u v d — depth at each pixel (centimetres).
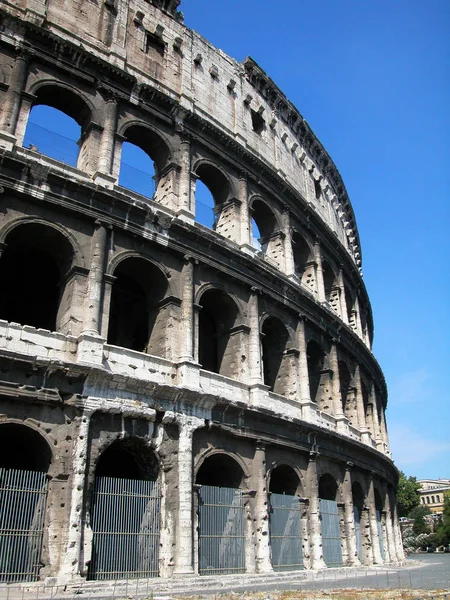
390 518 6397
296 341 4934
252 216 5153
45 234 3500
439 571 5081
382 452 6556
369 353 6688
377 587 3256
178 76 4844
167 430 3481
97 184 3653
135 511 3219
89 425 3117
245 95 5559
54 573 2769
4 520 2766
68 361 3133
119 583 2888
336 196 7369
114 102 4138
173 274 3966
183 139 4519
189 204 4341
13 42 3762
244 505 3853
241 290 4459
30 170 3412
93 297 3409
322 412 4962
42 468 3016
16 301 3969
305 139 6575
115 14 4547
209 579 3250
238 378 4200
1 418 2892
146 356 3544
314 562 4238
